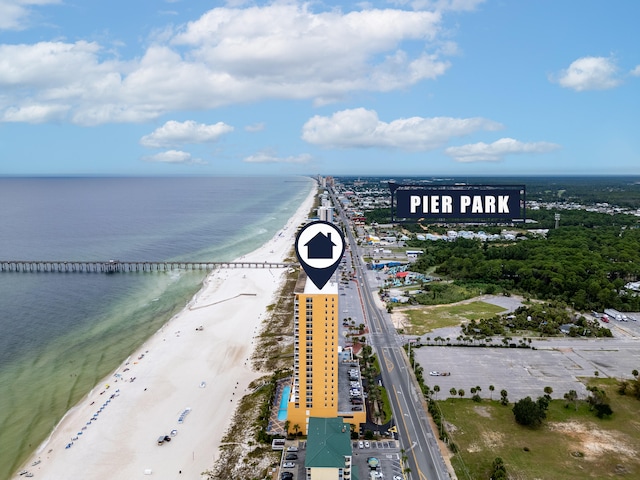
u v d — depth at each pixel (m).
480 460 141.50
